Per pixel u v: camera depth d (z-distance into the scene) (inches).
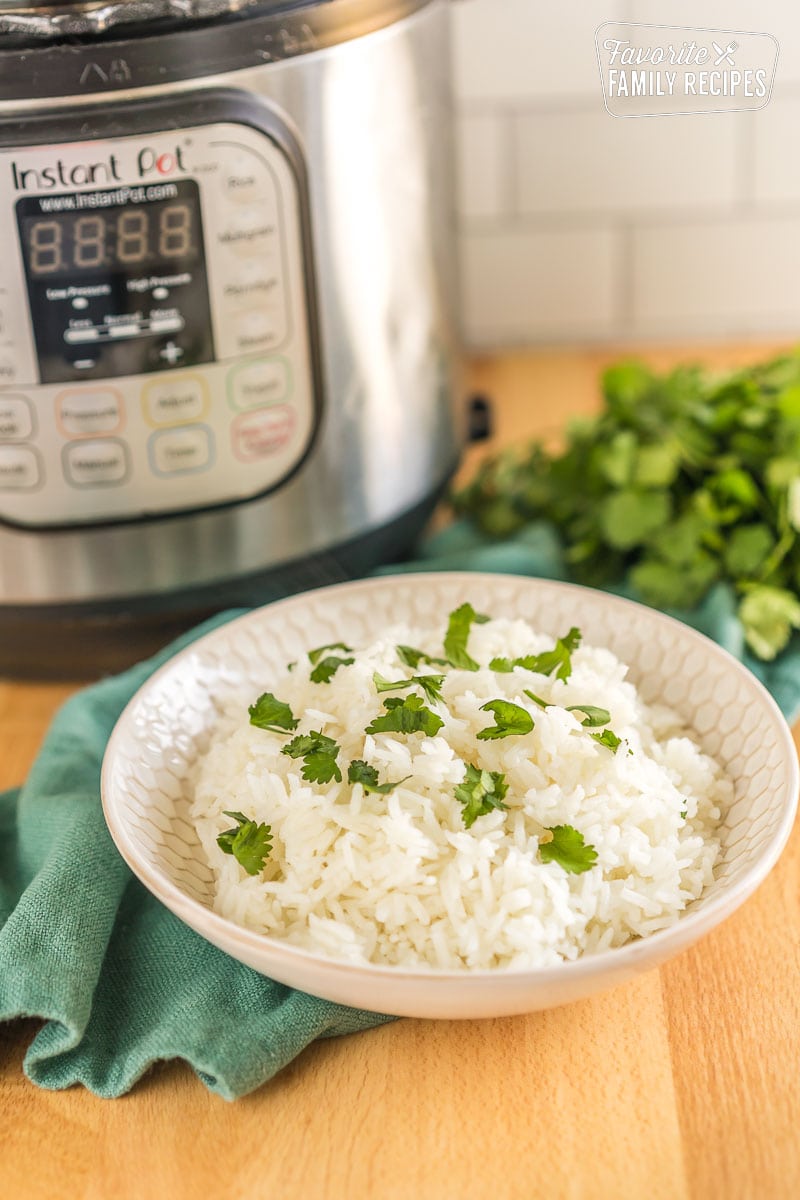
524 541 26.9
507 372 33.8
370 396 24.4
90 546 23.6
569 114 32.0
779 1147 18.7
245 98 21.8
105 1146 19.0
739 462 26.5
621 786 20.0
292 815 19.6
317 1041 20.1
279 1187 18.6
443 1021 20.2
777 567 25.7
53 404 22.6
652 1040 19.9
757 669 24.6
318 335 23.5
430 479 26.0
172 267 22.2
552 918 18.9
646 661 22.8
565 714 20.2
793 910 21.5
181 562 24.0
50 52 20.9
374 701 20.6
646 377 28.1
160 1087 19.7
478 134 32.3
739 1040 19.8
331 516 24.6
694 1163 18.6
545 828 19.8
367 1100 19.4
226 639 22.8
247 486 23.8
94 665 25.5
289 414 23.6
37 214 21.7
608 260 33.5
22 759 24.5
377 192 23.4
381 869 19.1
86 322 22.3
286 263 22.8
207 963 20.5
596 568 26.8
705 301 33.9
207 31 21.2
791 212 32.8
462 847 19.1
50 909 20.2
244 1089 19.1
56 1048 19.4
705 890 19.8
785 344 34.0
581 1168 18.6
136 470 23.2
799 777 19.9
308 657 21.9
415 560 27.6
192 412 23.1
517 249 33.5
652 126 32.1
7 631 24.5
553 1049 19.8
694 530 25.6
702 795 20.9
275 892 19.4
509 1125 19.0
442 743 19.8
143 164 21.6
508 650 21.8
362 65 22.5
